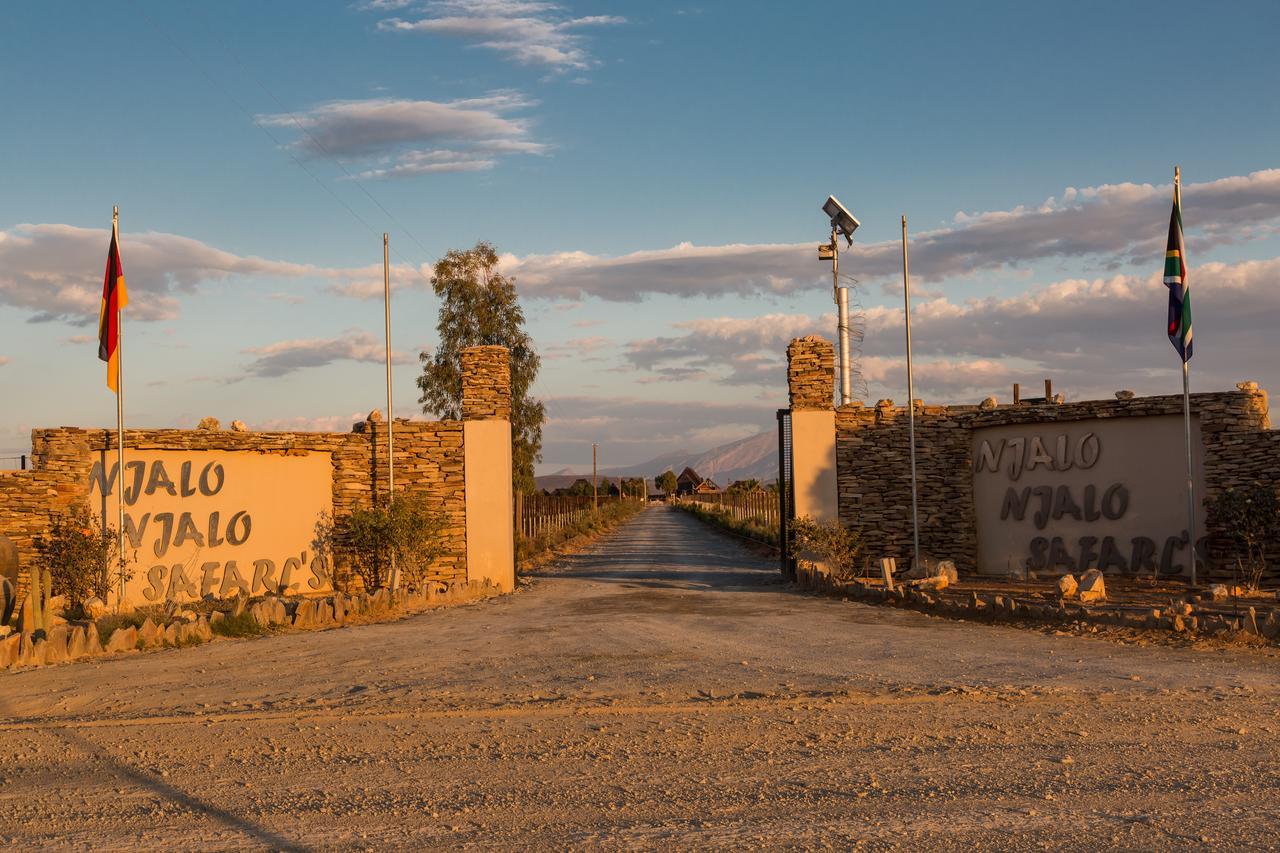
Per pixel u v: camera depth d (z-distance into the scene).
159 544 24.58
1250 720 9.52
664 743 9.20
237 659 15.36
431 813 7.39
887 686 11.52
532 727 9.98
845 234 30.92
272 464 25.89
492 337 52.25
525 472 53.38
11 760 9.38
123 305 22.22
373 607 21.66
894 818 6.98
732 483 105.75
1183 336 21.66
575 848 6.57
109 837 7.04
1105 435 24.23
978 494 25.91
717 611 20.41
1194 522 22.42
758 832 6.79
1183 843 6.38
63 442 24.05
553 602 23.33
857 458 26.17
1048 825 6.76
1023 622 17.14
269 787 8.20
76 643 16.05
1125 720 9.62
